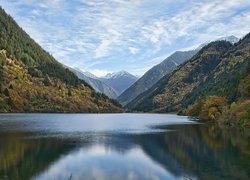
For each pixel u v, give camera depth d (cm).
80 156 6200
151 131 11931
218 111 17500
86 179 4512
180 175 4719
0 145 7525
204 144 7875
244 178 4525
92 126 14875
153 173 4838
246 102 13450
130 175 4747
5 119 19512
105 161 5709
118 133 11150
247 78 16312
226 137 9375
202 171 4928
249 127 11856
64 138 9269
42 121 18350
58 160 5766
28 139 8812
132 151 6856
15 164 5362
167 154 6444
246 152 6612
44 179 4488
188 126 14512
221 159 5828
